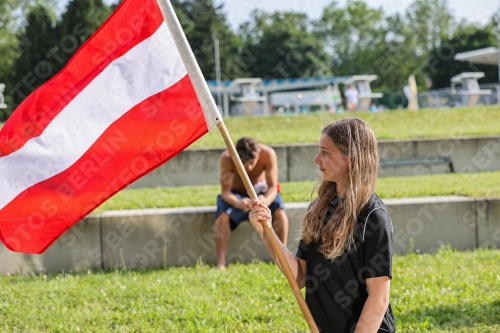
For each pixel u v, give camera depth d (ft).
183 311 14.75
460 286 16.22
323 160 8.31
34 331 13.91
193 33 140.87
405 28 178.09
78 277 18.39
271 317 14.53
